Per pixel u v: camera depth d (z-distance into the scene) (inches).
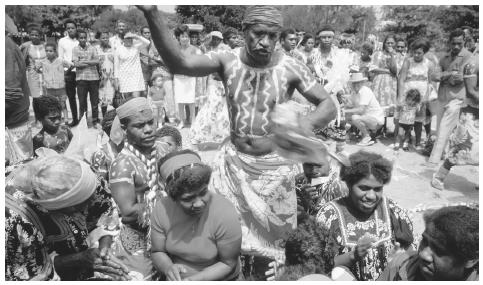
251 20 98.2
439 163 250.2
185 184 81.8
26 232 84.2
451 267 67.6
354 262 94.0
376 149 285.3
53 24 997.2
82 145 248.8
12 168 95.3
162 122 330.0
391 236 98.5
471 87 190.2
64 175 81.7
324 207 101.0
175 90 323.9
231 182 111.1
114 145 131.6
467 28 291.3
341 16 1126.4
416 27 984.9
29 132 166.4
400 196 199.6
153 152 108.7
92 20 1002.1
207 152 253.4
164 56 97.2
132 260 103.5
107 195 99.3
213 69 105.0
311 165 112.6
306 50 286.7
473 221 66.1
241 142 109.2
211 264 92.3
